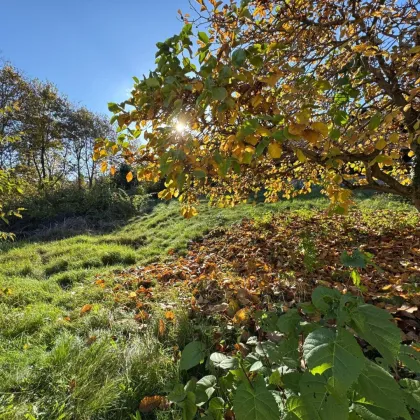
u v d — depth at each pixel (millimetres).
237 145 1136
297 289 3082
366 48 1562
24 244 7637
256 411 929
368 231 5219
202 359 1355
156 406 1862
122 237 7324
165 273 4418
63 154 15602
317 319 1340
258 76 1214
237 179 3066
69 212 10727
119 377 2102
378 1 1740
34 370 2188
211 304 3186
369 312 913
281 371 1139
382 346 843
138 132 1562
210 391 1232
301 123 1034
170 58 1264
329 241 4855
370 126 1356
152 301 3500
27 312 3250
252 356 1327
